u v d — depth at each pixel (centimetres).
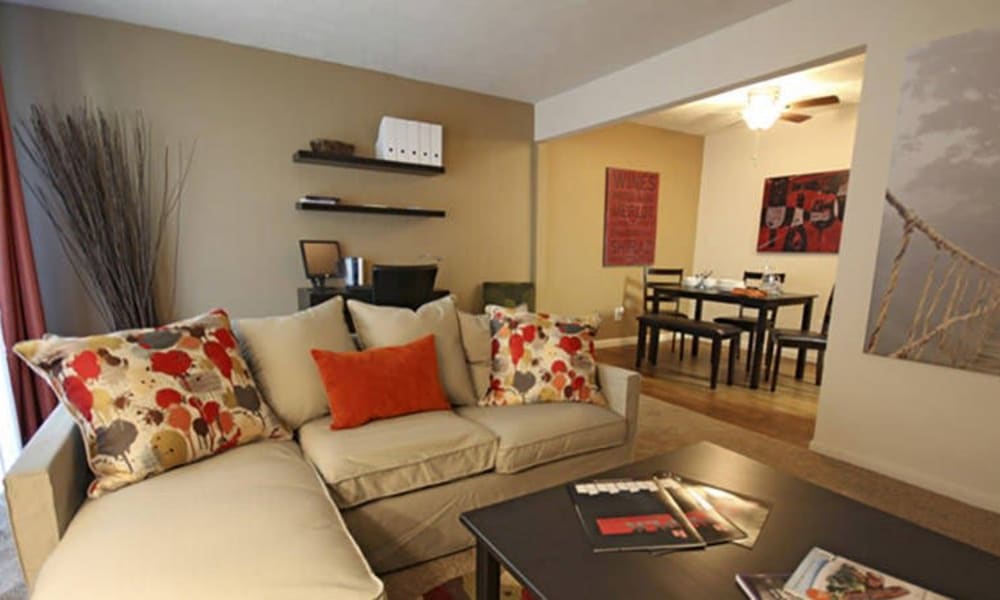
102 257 282
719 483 139
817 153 467
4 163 238
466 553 172
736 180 540
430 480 163
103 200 284
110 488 127
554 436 186
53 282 280
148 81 296
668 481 139
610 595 94
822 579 97
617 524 117
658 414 322
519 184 453
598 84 383
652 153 537
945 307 210
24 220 246
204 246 323
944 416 214
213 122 318
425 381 192
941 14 203
